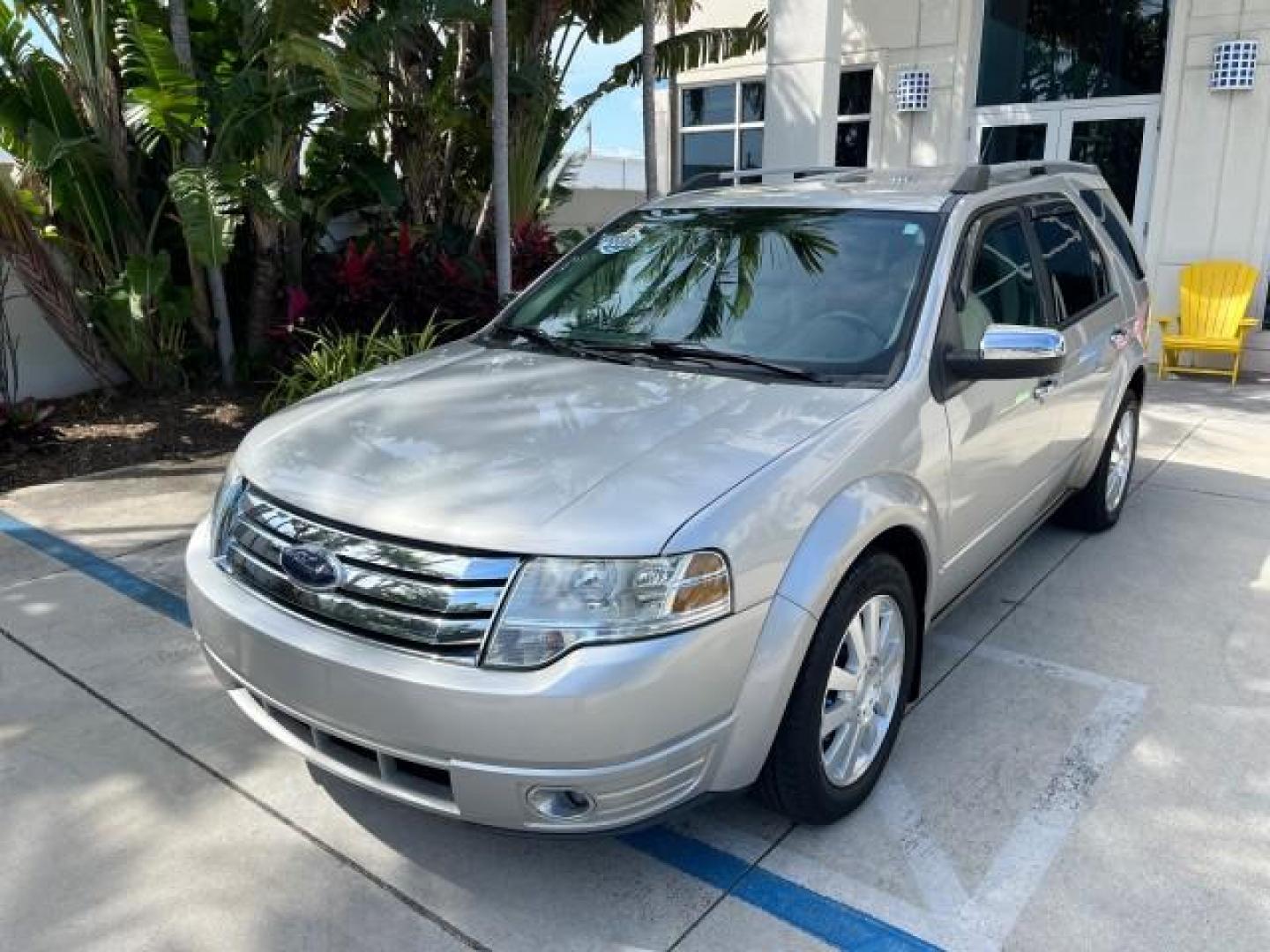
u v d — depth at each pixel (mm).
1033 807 3135
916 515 3102
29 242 7324
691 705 2457
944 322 3445
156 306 7719
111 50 7453
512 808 2449
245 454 3119
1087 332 4629
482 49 9383
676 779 2508
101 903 2754
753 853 2938
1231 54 9203
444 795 2539
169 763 3365
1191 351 9742
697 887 2809
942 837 3004
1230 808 3125
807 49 9906
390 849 2961
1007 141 10961
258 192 7086
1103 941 2602
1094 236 5012
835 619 2785
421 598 2479
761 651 2580
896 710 3225
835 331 3449
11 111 7191
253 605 2766
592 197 14055
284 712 2727
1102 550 5211
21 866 2889
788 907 2730
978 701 3750
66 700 3748
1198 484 6309
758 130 12711
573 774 2387
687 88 13305
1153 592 4695
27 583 4785
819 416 2992
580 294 4121
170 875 2854
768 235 3916
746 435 2869
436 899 2768
